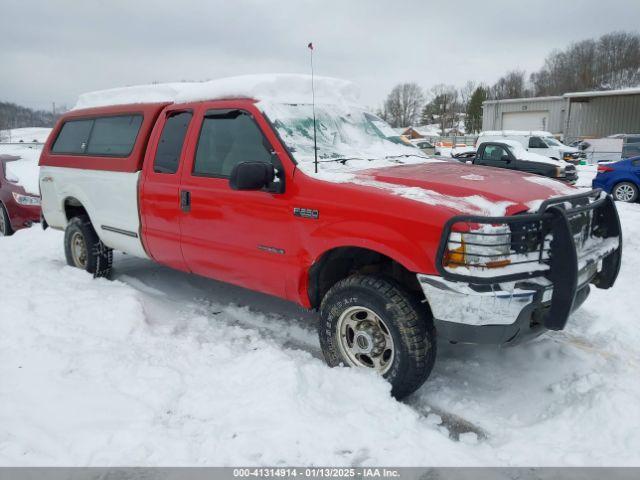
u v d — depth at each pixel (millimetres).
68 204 6305
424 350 3320
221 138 4355
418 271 3158
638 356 4082
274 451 2799
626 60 93438
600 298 5422
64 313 4613
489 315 2996
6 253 7508
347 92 5113
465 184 3467
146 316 4781
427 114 96188
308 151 4047
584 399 3293
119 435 2895
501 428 3238
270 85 4344
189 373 3666
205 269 4637
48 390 3311
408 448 2850
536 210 3188
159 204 4812
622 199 13805
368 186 3473
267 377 3453
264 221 3957
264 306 5301
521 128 50531
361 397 3311
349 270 3951
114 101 5855
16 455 2699
